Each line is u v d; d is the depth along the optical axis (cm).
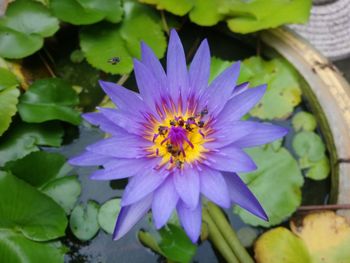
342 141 38
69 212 38
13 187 36
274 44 42
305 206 38
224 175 32
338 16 48
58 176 39
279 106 41
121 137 32
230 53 45
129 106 33
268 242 36
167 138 32
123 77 43
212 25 44
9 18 42
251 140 32
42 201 36
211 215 37
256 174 39
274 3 43
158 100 33
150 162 32
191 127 33
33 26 42
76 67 44
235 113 32
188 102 33
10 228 35
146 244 37
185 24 45
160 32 44
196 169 31
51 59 44
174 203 30
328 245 36
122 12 44
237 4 43
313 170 39
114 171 31
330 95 39
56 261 35
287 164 39
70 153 41
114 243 38
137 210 32
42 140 40
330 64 41
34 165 38
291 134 41
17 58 41
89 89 43
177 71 33
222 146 31
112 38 43
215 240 36
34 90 40
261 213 32
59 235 36
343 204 36
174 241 37
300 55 41
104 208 38
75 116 40
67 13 42
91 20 42
